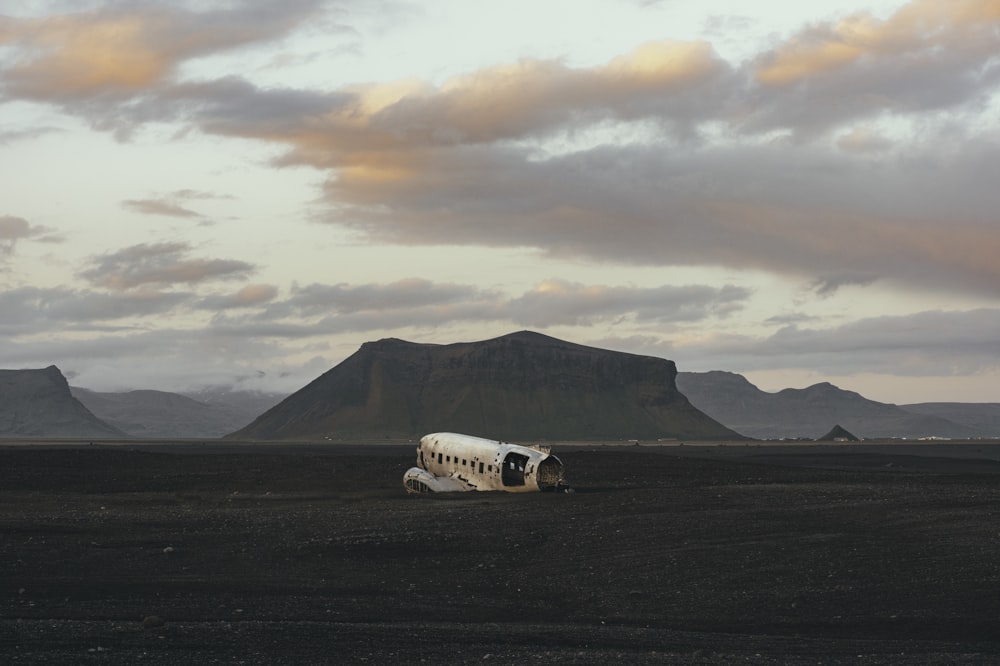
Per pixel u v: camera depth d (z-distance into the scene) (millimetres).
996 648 21891
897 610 26391
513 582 31609
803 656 20562
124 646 19703
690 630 24734
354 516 47062
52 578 31109
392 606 27375
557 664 18953
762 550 34500
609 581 31094
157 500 59250
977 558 31812
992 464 120125
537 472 59156
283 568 33844
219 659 18750
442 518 45500
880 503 46750
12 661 17891
